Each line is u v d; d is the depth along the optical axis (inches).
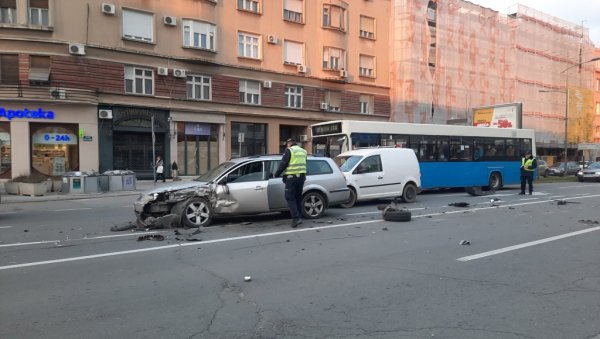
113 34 959.6
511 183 845.8
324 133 694.5
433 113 1473.9
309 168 442.0
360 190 543.2
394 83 1433.3
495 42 1692.9
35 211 556.4
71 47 902.4
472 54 1610.5
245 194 398.9
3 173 889.5
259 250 293.4
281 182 414.9
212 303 192.9
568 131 2017.7
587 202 596.1
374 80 1402.6
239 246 305.7
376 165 561.6
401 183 577.9
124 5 970.7
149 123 1009.5
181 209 381.1
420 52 1445.6
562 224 401.4
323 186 438.3
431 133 743.1
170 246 306.8
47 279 230.8
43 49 891.4
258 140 1183.6
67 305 191.6
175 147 1040.8
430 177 736.3
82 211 546.3
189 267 251.4
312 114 1261.1
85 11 927.0
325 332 162.4
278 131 1203.2
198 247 303.0
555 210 505.7
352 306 188.7
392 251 290.0
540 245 309.1
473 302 193.3
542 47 1893.5
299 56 1243.8
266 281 224.2
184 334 161.2
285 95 1214.3
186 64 1053.8
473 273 237.9
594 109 2199.8
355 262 261.7
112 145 965.2
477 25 1630.2
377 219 430.6
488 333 161.2
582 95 2076.8
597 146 1801.2
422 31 1453.0
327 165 452.4
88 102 924.0
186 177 1055.6
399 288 212.5
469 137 789.9
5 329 166.6
